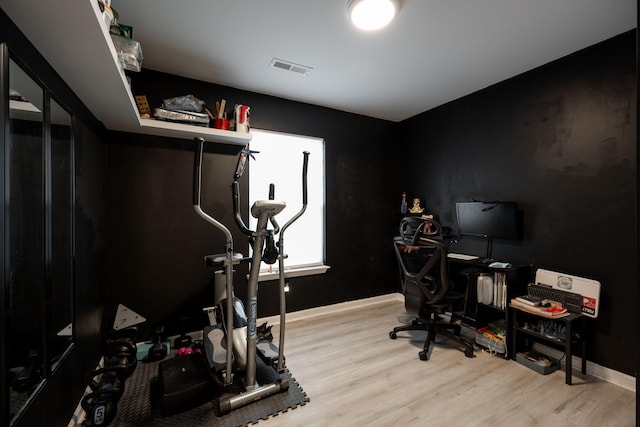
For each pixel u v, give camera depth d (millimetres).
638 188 1256
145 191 2520
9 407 957
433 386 1961
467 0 1699
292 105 3240
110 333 2158
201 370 1838
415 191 3803
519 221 2621
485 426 1586
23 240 1079
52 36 1101
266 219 1807
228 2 1716
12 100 1003
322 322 3150
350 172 3650
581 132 2209
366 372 2139
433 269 2426
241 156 1815
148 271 2523
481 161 2975
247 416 1651
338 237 3553
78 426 1542
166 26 1943
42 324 1213
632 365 1920
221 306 2178
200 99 2738
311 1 1713
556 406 1749
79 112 1730
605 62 2080
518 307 2242
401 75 2678
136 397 1800
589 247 2156
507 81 2746
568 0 1696
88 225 1881
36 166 1180
